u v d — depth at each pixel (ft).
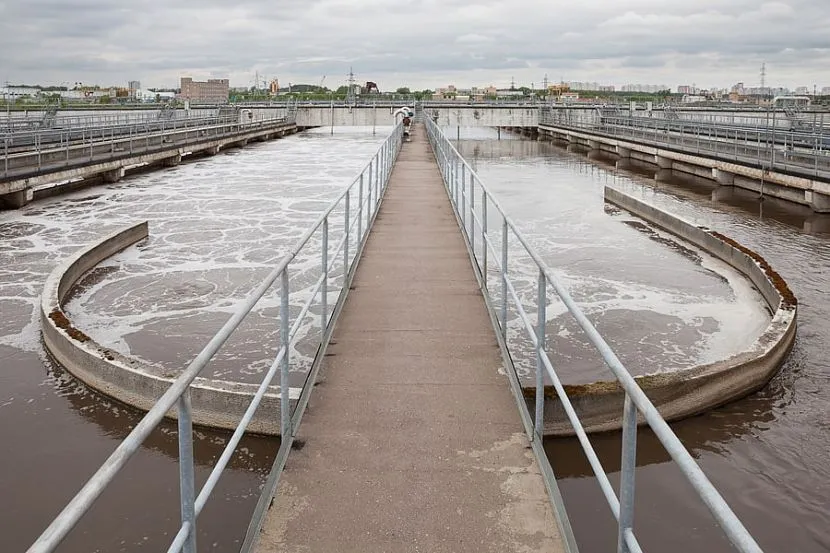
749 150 98.43
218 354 34.14
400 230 41.81
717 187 99.55
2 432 26.27
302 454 15.56
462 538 12.71
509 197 92.73
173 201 86.69
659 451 24.45
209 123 193.16
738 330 38.27
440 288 28.99
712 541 19.74
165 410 8.14
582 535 20.10
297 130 258.57
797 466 23.67
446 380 19.54
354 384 19.26
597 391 24.41
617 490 22.18
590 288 46.98
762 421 26.63
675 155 115.75
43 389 30.04
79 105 278.05
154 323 39.58
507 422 17.07
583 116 222.07
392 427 16.80
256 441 24.43
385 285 29.50
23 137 111.34
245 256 56.65
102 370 28.71
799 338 36.24
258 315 40.42
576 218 75.72
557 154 173.78
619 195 82.38
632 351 34.81
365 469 14.96
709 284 48.01
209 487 10.14
